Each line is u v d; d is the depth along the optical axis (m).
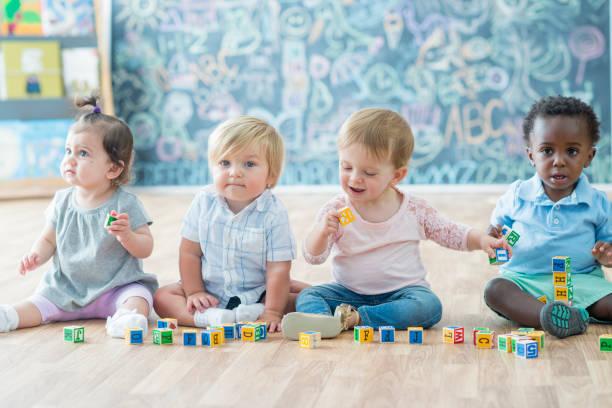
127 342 1.72
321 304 1.85
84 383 1.44
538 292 1.89
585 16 4.62
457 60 4.76
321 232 1.82
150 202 4.62
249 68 4.98
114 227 1.87
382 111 1.87
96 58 4.88
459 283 2.36
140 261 2.02
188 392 1.38
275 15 4.91
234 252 1.94
